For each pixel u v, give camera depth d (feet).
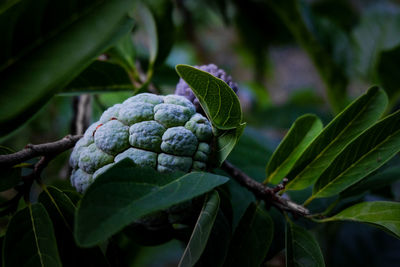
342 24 3.08
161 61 1.85
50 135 2.85
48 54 1.25
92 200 1.21
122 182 1.25
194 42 3.32
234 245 1.45
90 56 1.25
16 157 1.34
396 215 1.39
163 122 1.36
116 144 1.35
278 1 2.39
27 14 1.23
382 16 2.56
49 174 2.16
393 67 2.02
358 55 2.52
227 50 4.64
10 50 1.24
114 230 1.18
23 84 1.24
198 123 1.38
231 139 1.38
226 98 1.35
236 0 2.94
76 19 1.26
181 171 1.33
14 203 1.38
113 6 1.27
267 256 1.63
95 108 1.93
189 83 1.33
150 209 1.21
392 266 2.26
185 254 1.32
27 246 1.31
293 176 1.50
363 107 1.45
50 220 1.33
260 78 3.43
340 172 1.46
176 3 3.07
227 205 1.47
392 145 1.43
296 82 5.30
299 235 1.46
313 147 1.47
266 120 3.10
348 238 2.39
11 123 1.28
